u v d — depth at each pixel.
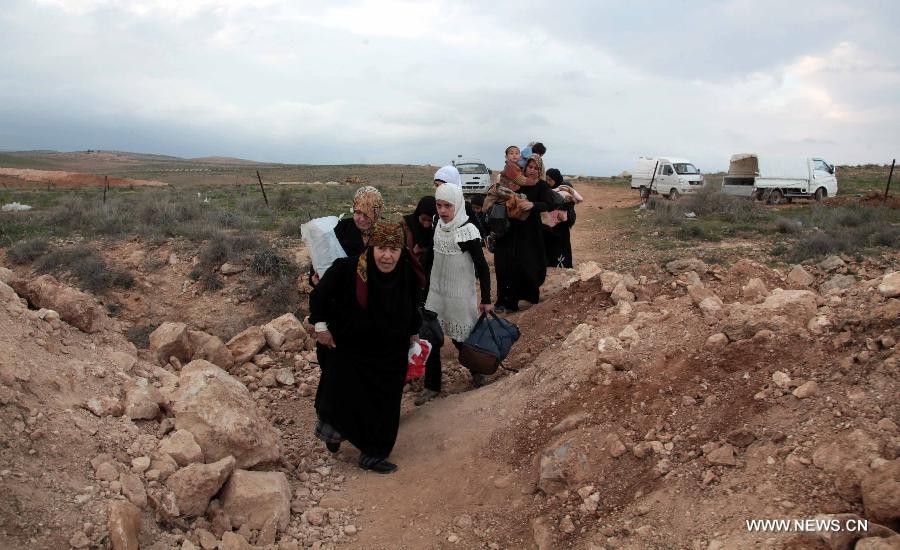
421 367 5.07
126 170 130.12
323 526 4.07
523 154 9.31
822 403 3.59
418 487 4.49
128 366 4.98
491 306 5.77
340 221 5.52
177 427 4.30
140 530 3.39
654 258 13.46
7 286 4.92
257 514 3.91
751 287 5.91
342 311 4.50
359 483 4.62
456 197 5.58
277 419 5.86
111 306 11.27
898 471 2.80
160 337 6.62
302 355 7.37
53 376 4.20
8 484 3.23
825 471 3.15
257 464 4.41
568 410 4.65
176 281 12.02
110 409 4.23
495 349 5.62
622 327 5.46
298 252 12.96
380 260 4.34
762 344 4.28
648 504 3.51
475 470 4.55
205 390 4.46
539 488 4.11
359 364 4.59
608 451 4.05
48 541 3.09
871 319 4.00
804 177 25.33
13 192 35.44
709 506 3.30
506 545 3.76
